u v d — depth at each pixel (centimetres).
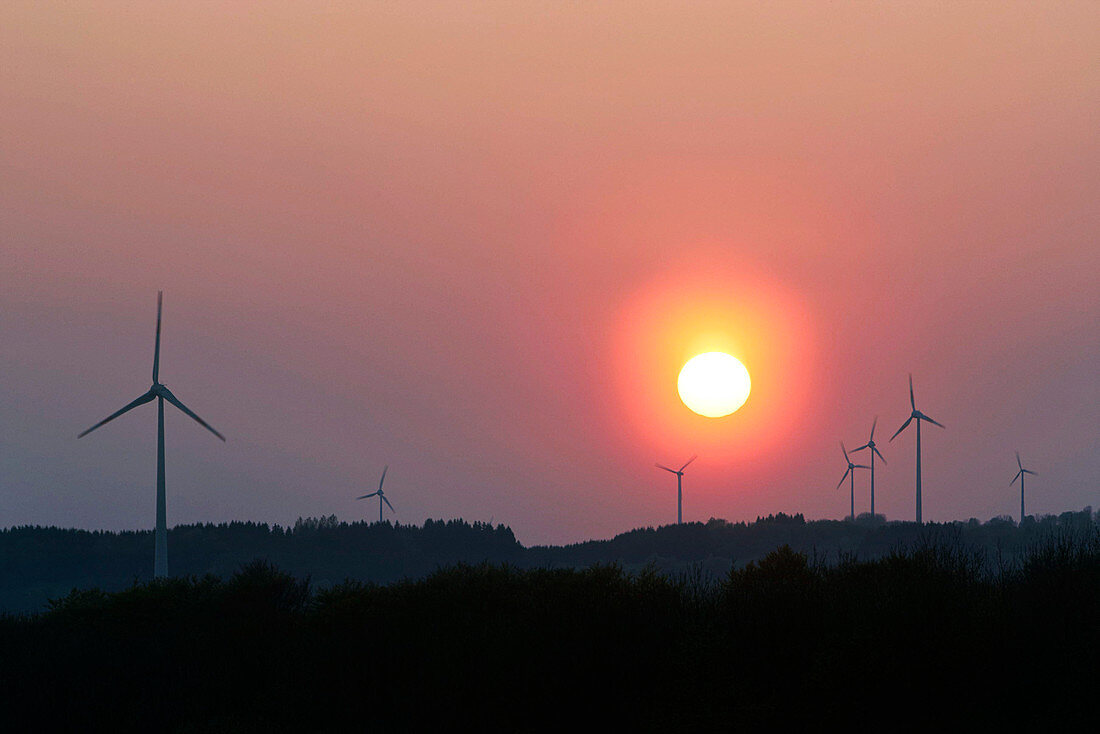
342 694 7438
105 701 7788
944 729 6531
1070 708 6316
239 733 7050
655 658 7412
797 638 7269
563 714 6975
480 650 7688
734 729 6688
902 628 6875
